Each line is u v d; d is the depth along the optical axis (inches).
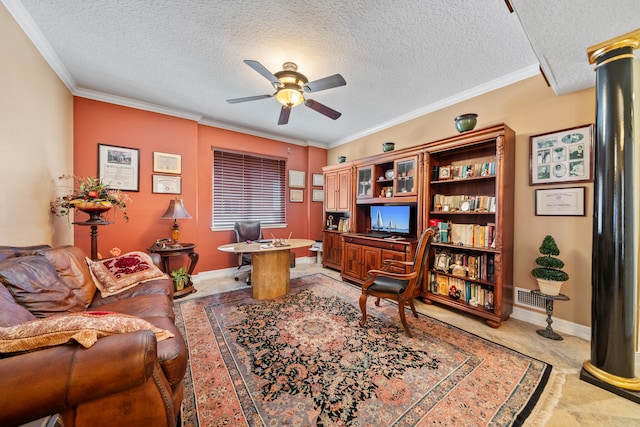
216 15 69.6
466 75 100.3
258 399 55.2
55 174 94.5
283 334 84.0
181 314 99.8
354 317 97.9
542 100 93.4
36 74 79.6
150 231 132.3
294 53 86.8
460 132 103.7
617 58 58.8
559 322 89.4
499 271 90.7
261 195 182.2
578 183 85.4
